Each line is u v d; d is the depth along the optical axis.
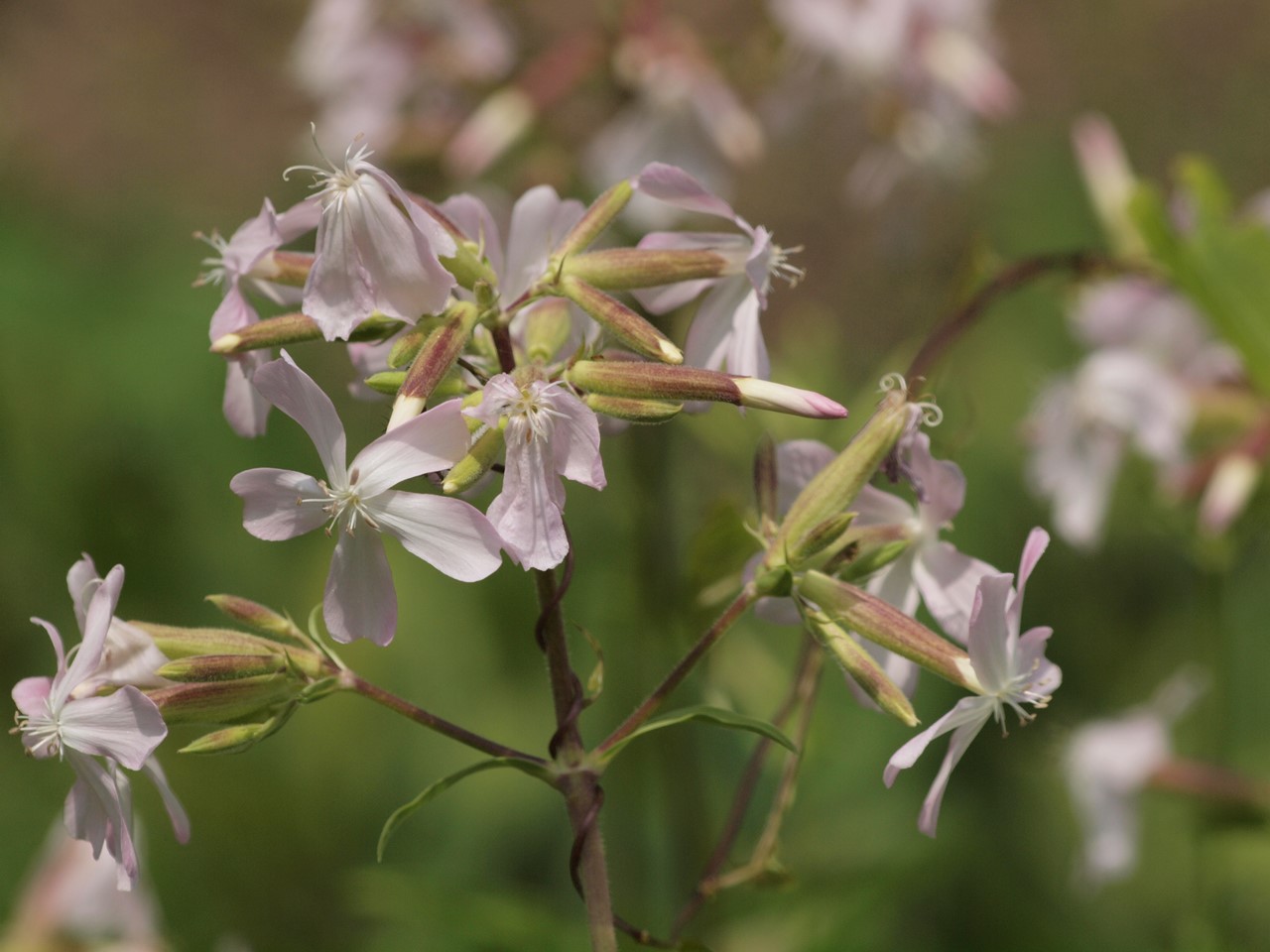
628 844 0.66
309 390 0.44
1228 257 0.57
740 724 0.46
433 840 0.70
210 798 0.69
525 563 0.44
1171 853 0.69
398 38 0.67
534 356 0.46
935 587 0.47
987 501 0.76
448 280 0.44
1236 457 0.59
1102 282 0.61
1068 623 0.75
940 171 0.66
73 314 0.87
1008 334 0.83
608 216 0.46
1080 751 0.61
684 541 0.68
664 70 0.62
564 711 0.46
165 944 0.58
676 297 0.47
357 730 0.71
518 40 0.69
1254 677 0.74
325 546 0.76
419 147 0.67
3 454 0.80
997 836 0.68
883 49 0.63
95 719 0.44
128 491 0.80
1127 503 0.76
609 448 0.70
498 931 0.58
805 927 0.59
